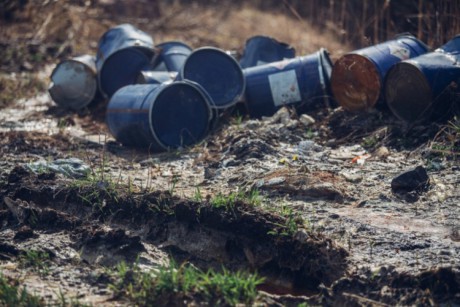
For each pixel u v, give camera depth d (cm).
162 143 2027
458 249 1312
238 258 1384
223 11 4506
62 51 3569
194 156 1956
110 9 4028
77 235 1396
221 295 1145
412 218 1467
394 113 2055
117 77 2527
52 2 3847
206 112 2092
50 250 1351
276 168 1764
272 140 1975
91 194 1543
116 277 1246
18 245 1382
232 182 1702
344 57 2128
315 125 2117
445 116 1978
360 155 1886
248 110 2267
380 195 1585
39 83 3020
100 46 2691
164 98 2028
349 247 1332
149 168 1859
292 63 2262
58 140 2148
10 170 1828
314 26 3816
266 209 1453
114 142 2188
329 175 1692
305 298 1190
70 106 2589
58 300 1173
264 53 2495
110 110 2152
